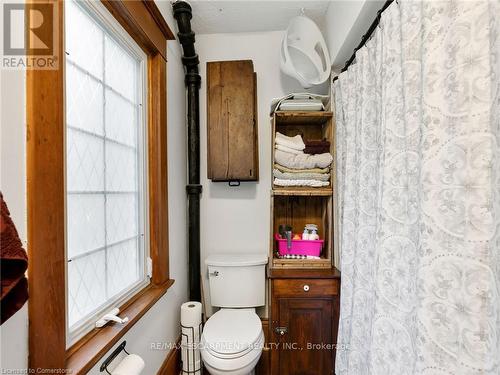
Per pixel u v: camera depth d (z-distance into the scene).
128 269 1.18
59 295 0.67
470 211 0.67
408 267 0.90
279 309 1.62
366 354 1.21
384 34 1.02
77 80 0.85
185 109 1.95
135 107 1.27
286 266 1.75
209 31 1.97
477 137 0.66
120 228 1.12
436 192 0.74
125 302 1.09
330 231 1.74
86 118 0.90
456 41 0.70
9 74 0.57
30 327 0.59
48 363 0.63
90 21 0.93
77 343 0.80
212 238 1.99
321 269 1.72
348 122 1.45
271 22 1.88
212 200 1.99
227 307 1.77
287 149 1.75
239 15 1.80
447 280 0.71
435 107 0.75
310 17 1.83
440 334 0.73
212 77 1.80
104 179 1.00
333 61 1.68
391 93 0.98
